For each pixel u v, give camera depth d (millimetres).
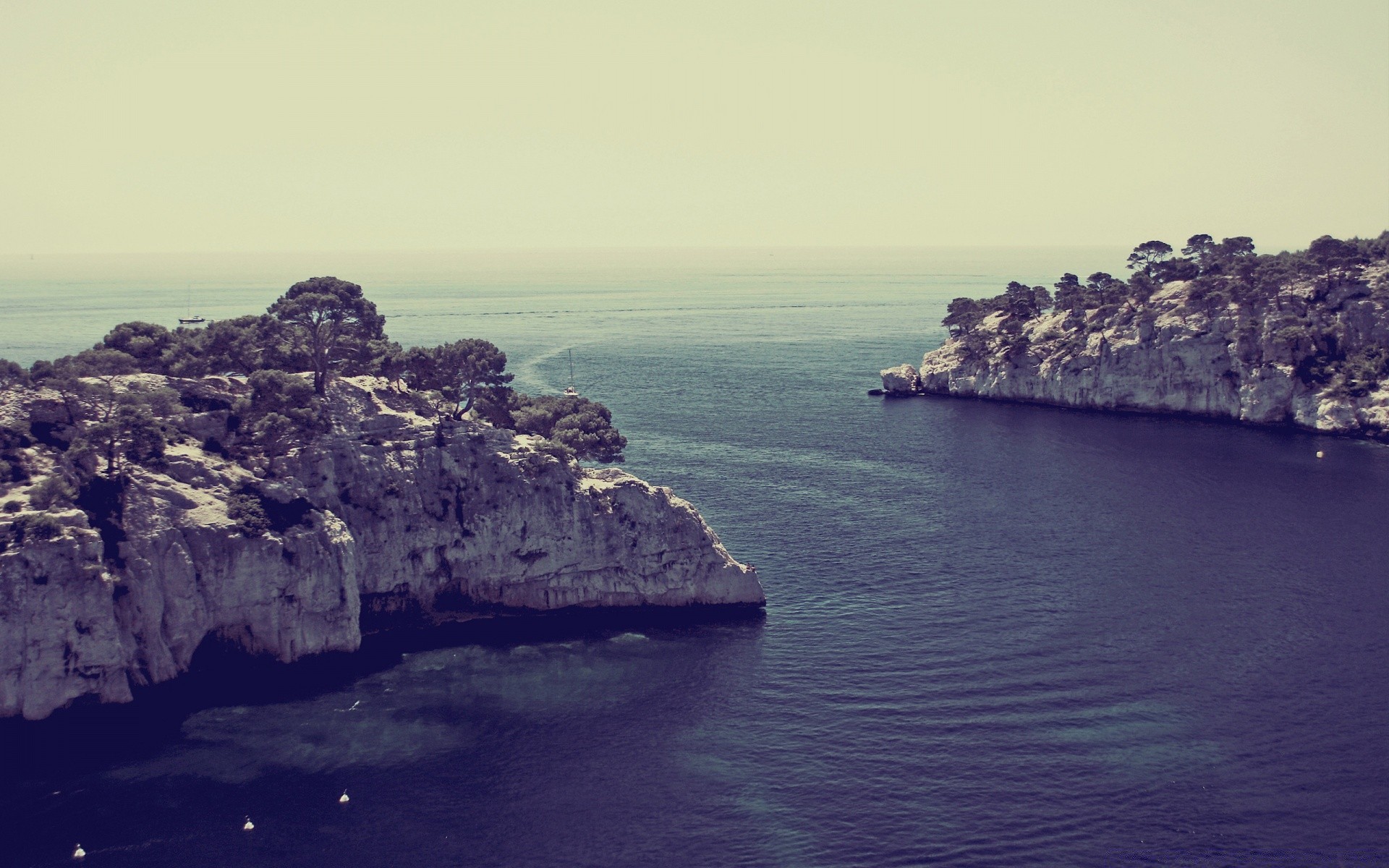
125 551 104250
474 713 102625
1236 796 88438
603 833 84000
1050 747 95625
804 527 159750
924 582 136125
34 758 93688
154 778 91188
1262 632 120625
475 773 92562
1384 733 98562
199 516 108938
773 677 109750
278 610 110312
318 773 92312
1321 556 147000
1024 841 82500
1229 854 81250
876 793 88750
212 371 138625
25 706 96938
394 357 142625
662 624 123938
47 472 108375
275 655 111188
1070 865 79812
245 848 82312
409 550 122625
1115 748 95562
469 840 83375
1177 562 144250
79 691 99562
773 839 82938
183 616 106188
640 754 95188
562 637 120812
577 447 142625
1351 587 134500
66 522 101438
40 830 84062
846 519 163750
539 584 126938
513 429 150000
